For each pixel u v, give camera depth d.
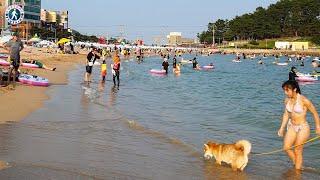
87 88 24.94
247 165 9.60
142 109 17.92
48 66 40.72
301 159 9.38
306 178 8.75
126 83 31.38
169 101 21.59
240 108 19.81
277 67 73.12
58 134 11.22
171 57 116.00
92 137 11.23
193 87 31.28
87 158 8.96
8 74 21.34
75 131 11.84
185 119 15.88
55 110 15.27
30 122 12.56
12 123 12.21
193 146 11.15
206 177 8.40
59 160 8.59
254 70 62.09
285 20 195.12
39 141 10.18
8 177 7.18
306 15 188.88
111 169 8.27
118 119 14.43
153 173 8.30
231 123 15.37
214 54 175.25
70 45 81.56
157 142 11.28
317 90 32.69
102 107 17.12
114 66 27.66
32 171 7.60
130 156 9.52
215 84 35.22
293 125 9.34
